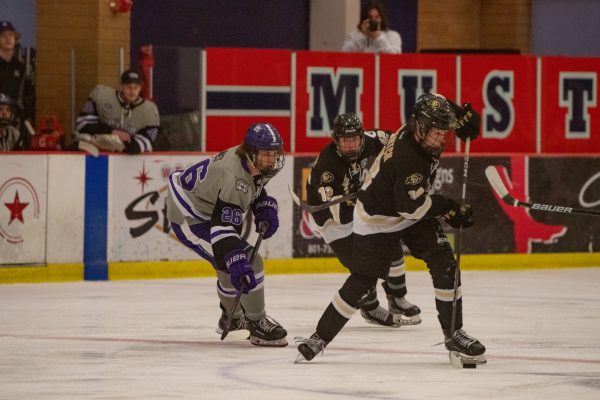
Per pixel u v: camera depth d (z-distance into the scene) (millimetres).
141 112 26984
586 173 29422
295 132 29750
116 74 30828
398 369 15297
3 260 24844
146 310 21141
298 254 27266
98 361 15875
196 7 35750
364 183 15484
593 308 22016
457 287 15367
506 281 26297
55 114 30344
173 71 28391
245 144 16094
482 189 28641
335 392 13688
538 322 20125
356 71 30156
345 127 17812
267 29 36844
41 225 25156
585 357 16469
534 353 16797
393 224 15297
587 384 14320
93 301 22281
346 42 31203
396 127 30625
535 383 14359
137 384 14188
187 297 22984
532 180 28953
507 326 19609
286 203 27062
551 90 31625
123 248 25859
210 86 28766
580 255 29406
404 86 30594
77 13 30297
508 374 14961
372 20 30938
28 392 13695
